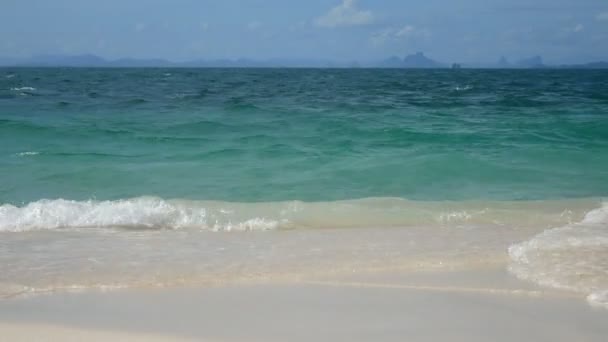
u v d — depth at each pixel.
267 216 10.10
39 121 21.86
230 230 9.34
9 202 11.34
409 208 10.75
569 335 5.32
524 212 10.61
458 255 7.89
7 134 18.36
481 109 28.89
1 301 6.11
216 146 17.31
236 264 7.49
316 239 8.77
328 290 6.53
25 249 8.12
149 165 14.69
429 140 18.67
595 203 11.34
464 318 5.70
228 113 25.28
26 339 5.06
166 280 6.85
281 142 18.12
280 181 13.35
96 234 8.98
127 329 5.35
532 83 64.00
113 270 7.21
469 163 14.79
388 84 58.78
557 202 11.45
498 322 5.61
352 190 12.68
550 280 6.83
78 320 5.57
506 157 15.93
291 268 7.33
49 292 6.43
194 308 5.95
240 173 14.06
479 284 6.72
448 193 12.48
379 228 9.50
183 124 21.12
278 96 36.91
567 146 17.69
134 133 19.09
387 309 5.93
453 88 50.59
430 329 5.43
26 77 73.69
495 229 9.45
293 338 5.19
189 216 9.98
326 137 19.03
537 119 24.31
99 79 66.88
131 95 36.16
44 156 15.31
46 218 9.62
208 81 63.34
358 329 5.41
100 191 12.33
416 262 7.58
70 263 7.48
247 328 5.41
